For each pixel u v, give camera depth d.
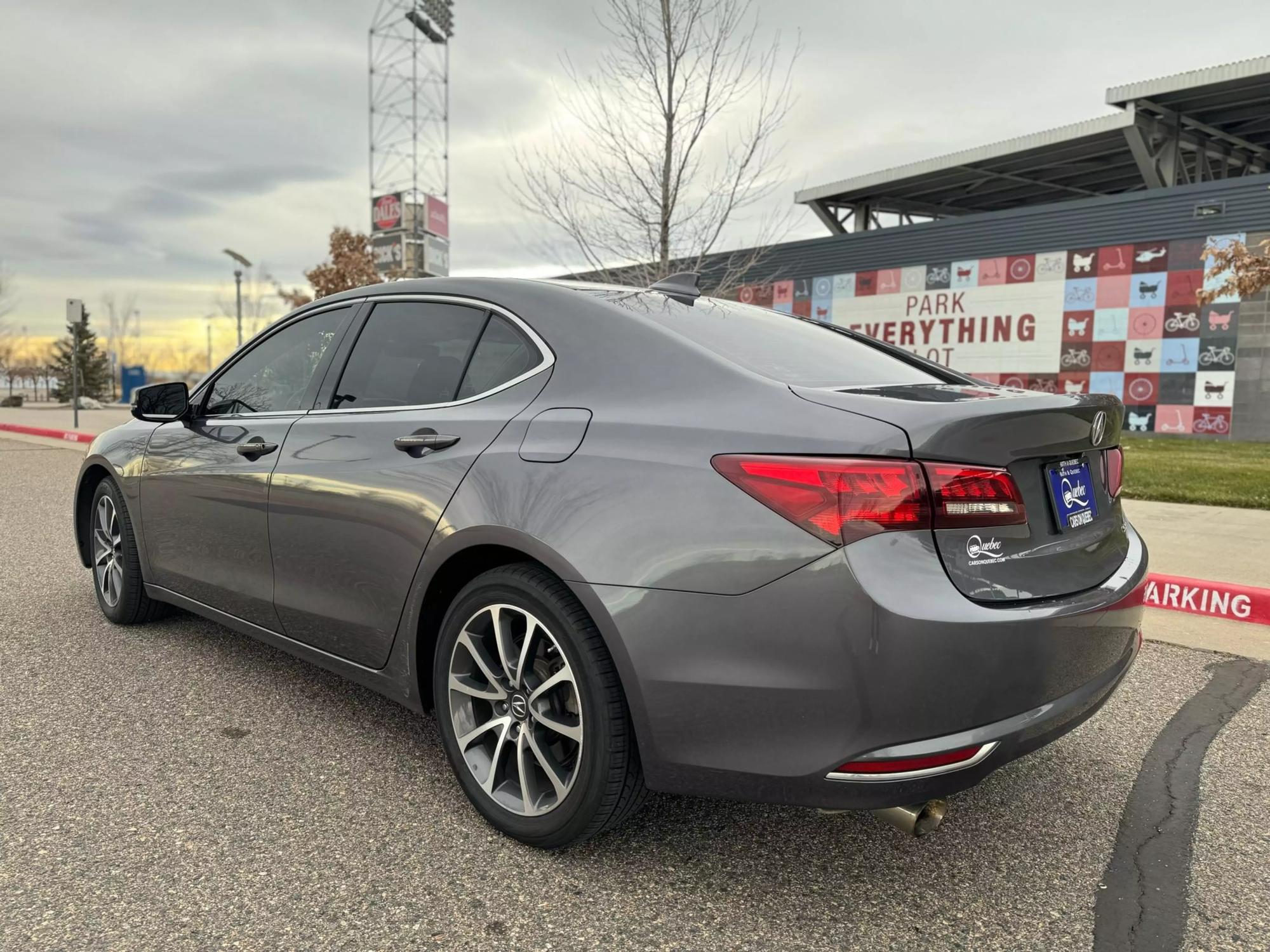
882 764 1.74
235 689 3.28
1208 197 17.00
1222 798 2.59
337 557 2.64
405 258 29.17
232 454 3.10
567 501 2.05
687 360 2.16
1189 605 4.71
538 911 1.97
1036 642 1.82
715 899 2.04
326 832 2.29
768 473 1.82
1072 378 19.08
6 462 11.34
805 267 23.22
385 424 2.59
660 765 1.96
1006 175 26.81
